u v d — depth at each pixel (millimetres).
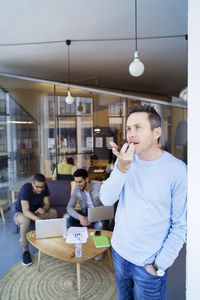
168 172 925
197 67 598
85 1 2377
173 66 4695
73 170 4531
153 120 936
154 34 3182
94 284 2072
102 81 5883
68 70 4848
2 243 2961
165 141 3877
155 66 4684
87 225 2600
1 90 4344
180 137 3789
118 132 5273
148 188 950
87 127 5148
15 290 2002
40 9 2518
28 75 5219
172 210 945
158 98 6449
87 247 1991
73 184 3756
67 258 1799
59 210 3438
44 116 4656
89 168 5160
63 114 4852
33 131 4613
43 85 4598
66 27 2953
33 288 2029
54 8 2502
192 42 604
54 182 3811
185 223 916
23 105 4508
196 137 613
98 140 5238
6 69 4770
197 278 633
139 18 2736
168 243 932
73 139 4973
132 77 5520
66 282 2107
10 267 2373
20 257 2584
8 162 4367
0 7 2457
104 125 5293
